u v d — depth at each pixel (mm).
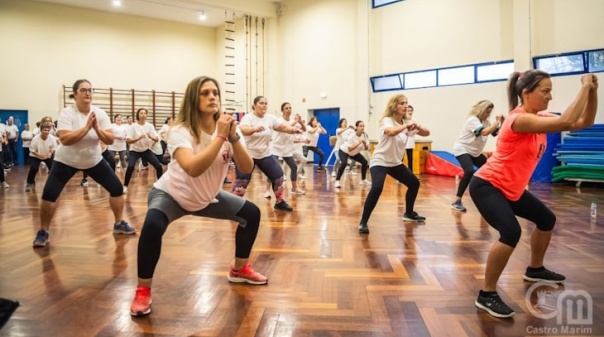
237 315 1791
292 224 3639
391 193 5664
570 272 2326
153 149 7641
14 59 11656
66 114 2902
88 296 2008
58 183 2945
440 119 9008
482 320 1729
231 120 1704
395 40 9766
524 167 1842
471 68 8414
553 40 7227
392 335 1598
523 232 3287
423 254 2699
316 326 1680
